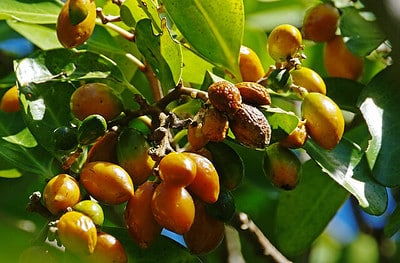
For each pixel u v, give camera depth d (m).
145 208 0.73
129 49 0.89
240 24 0.81
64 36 0.78
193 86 0.90
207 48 0.82
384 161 0.82
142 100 0.78
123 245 0.79
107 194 0.73
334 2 0.92
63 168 0.75
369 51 0.89
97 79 0.84
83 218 0.70
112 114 0.78
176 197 0.72
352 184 0.81
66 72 0.84
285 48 0.80
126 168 0.76
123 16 0.82
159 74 0.80
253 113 0.73
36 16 0.87
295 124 0.76
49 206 0.72
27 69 0.83
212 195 0.73
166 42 0.78
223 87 0.73
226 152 0.77
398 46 0.70
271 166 0.78
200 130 0.75
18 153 0.85
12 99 0.86
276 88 0.79
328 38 0.92
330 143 0.78
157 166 0.74
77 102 0.77
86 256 0.71
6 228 0.69
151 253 0.79
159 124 0.78
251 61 0.82
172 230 0.72
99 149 0.77
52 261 0.70
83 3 0.76
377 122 0.84
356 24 0.90
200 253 0.77
